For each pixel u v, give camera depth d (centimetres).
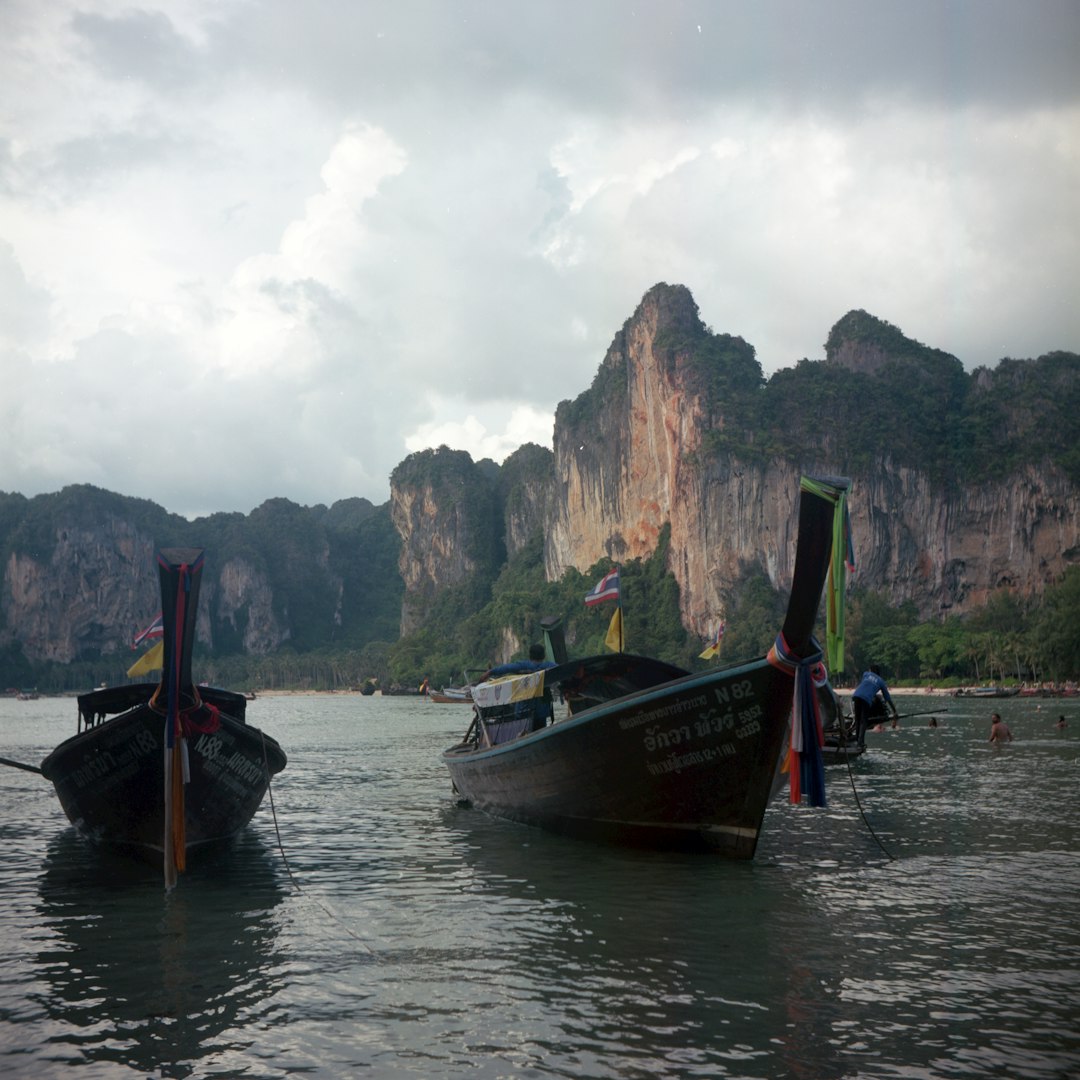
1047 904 999
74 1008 720
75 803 1372
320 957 842
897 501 14162
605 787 1323
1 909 1032
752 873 1166
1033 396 14525
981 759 2628
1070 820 1545
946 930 905
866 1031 661
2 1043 655
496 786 1591
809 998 724
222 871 1233
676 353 15750
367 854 1338
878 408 14700
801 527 1113
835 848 1321
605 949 855
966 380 15712
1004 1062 612
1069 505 13475
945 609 14150
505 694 1553
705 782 1225
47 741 4588
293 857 1323
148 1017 701
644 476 16900
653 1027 671
